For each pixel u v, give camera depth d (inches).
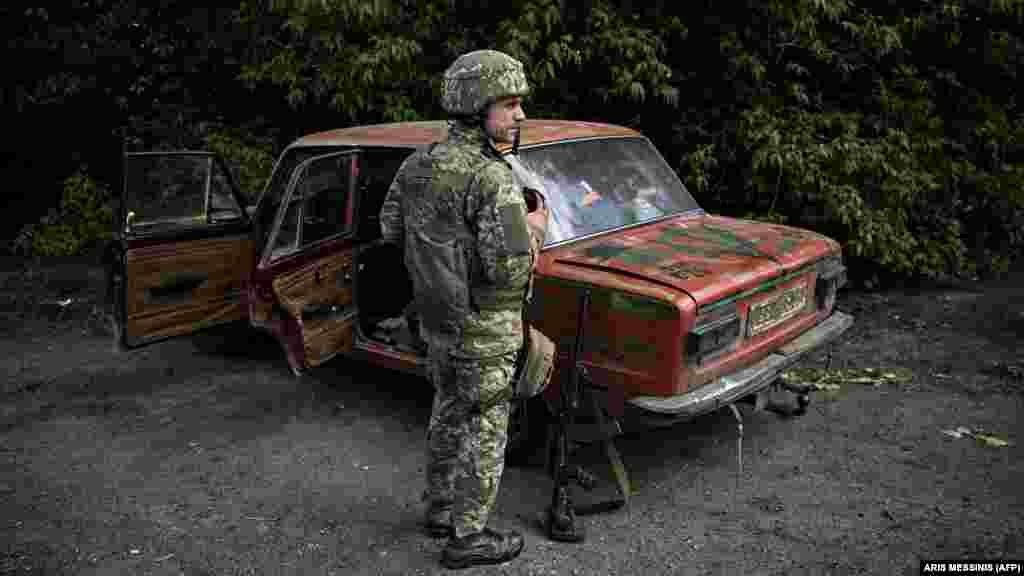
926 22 286.2
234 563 133.3
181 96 362.9
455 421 131.1
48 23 355.9
